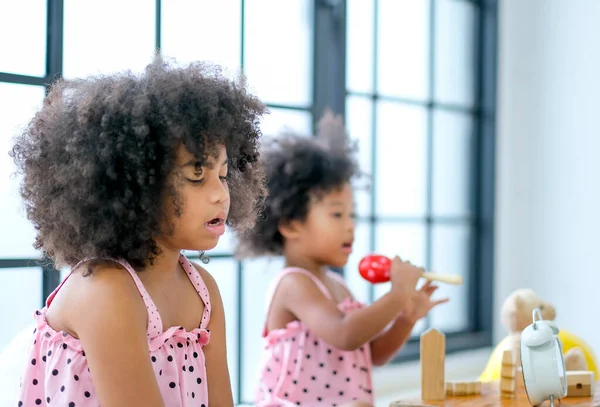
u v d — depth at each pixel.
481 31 2.36
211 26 1.59
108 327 0.78
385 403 1.76
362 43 2.00
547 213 2.25
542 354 0.98
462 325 2.35
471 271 2.37
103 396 0.78
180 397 0.87
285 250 1.41
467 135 2.36
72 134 0.82
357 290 2.00
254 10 1.69
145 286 0.87
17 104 1.29
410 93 2.16
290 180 1.36
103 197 0.81
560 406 1.01
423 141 2.21
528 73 2.29
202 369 0.92
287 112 1.76
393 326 1.37
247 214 0.99
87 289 0.81
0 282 1.30
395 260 1.27
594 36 2.15
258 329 1.73
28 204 0.88
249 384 1.70
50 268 1.33
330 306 1.29
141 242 0.82
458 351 2.22
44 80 1.32
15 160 0.89
